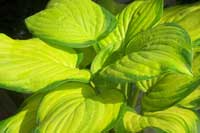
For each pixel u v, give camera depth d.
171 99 0.70
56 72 0.74
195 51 0.79
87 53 0.85
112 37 0.85
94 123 0.67
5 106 1.41
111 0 1.08
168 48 0.66
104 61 0.78
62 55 0.79
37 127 0.67
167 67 0.63
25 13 1.62
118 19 0.87
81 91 0.75
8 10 1.64
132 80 0.64
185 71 0.62
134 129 0.70
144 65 0.65
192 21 0.82
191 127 0.71
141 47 0.71
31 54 0.75
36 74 0.72
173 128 0.70
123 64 0.67
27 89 0.70
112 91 0.75
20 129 0.73
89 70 0.78
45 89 0.70
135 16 0.85
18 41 0.76
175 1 1.61
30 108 0.77
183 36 0.67
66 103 0.71
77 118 0.68
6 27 1.61
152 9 0.83
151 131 1.21
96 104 0.71
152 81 0.79
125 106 0.71
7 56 0.73
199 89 0.76
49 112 0.70
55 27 0.78
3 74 0.70
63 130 0.67
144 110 0.74
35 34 0.76
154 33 0.71
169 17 0.86
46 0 1.61
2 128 0.73
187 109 0.76
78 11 0.82
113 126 0.67
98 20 0.82
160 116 0.73
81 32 0.79
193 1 1.57
